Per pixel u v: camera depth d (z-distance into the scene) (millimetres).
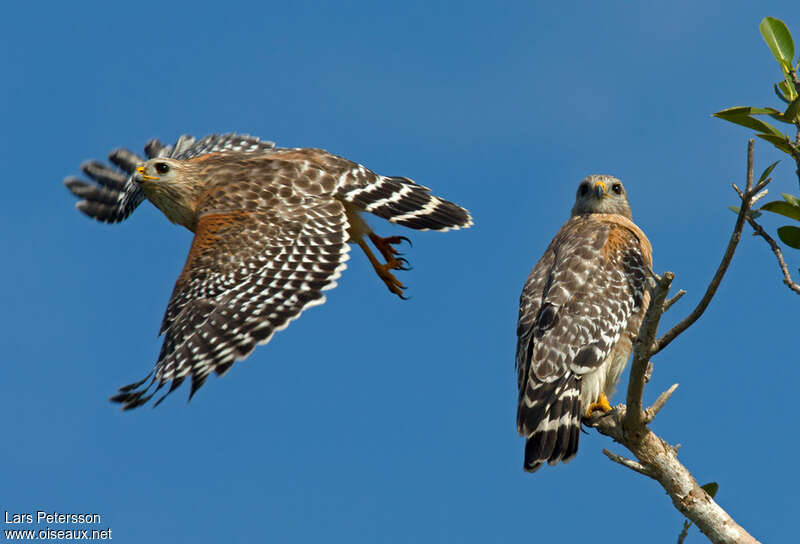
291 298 10305
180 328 9844
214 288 10312
